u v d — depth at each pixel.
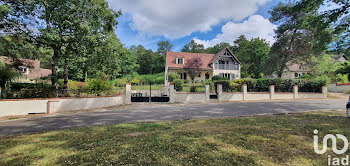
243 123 6.16
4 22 9.22
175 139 4.27
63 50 11.63
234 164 2.90
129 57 42.19
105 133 4.99
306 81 18.33
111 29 12.78
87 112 9.67
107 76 17.11
